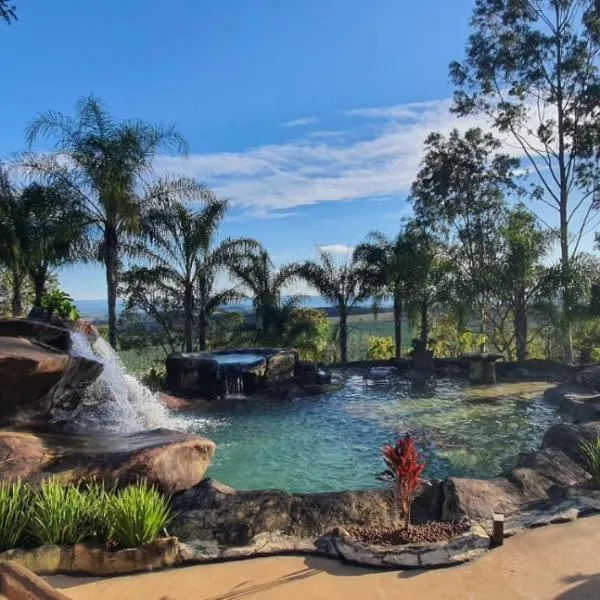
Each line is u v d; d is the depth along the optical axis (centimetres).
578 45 2234
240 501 556
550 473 639
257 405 1441
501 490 590
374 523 535
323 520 535
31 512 490
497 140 2525
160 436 710
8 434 650
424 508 573
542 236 2031
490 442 1019
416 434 1091
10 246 1617
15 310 1780
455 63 2505
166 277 2016
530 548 484
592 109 2234
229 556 478
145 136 1706
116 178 1631
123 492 525
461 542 479
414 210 2697
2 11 833
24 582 300
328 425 1196
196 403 1447
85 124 1667
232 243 2089
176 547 475
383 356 2648
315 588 427
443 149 2630
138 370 2177
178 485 620
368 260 2311
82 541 477
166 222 1906
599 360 2077
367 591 421
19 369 739
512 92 2412
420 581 434
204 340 2164
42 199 1659
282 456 956
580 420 1115
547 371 1852
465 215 2555
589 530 518
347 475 845
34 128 1625
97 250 1775
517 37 2316
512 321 2328
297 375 1772
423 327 2311
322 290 2336
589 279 1941
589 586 418
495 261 2175
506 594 411
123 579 446
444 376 1906
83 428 833
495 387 1661
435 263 2283
